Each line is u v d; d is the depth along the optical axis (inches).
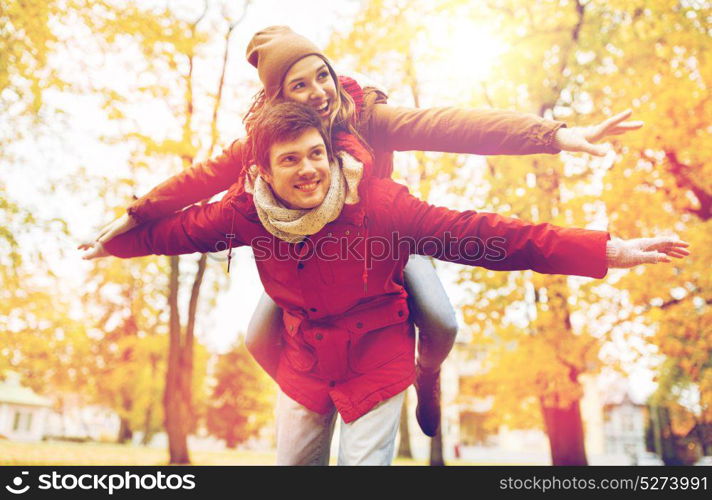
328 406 80.6
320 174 65.7
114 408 1032.2
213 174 80.3
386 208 71.8
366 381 75.8
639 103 324.8
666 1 322.3
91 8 312.8
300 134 64.3
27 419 1800.0
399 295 78.8
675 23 325.1
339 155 69.2
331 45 366.6
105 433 1514.5
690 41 321.1
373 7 357.4
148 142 365.7
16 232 295.7
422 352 91.0
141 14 343.0
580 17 338.3
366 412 75.1
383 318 76.8
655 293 314.3
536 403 468.8
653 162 329.1
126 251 84.9
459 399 493.4
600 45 334.0
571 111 335.9
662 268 313.0
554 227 69.9
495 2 355.9
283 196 66.8
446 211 72.1
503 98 342.0
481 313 325.4
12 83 296.7
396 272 77.3
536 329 336.8
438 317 84.7
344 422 76.5
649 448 1454.2
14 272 327.0
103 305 677.9
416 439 1304.1
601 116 326.3
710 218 329.4
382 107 82.5
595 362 337.7
